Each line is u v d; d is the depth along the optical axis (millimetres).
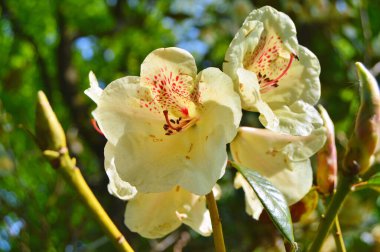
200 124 397
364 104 424
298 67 436
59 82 1699
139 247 1229
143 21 1975
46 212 962
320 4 1310
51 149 373
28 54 2225
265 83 434
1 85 1970
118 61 2359
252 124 1139
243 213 1106
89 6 2420
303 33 1344
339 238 438
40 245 942
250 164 454
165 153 396
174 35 2299
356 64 432
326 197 461
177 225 456
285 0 1316
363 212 847
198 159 388
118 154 391
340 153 899
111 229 376
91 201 378
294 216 466
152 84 398
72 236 915
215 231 388
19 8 2449
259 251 906
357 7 1312
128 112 398
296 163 452
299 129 412
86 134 1540
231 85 379
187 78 395
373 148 420
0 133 1026
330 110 1225
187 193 453
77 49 2424
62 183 992
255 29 403
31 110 2191
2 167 1007
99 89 410
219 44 1688
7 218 896
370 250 822
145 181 389
